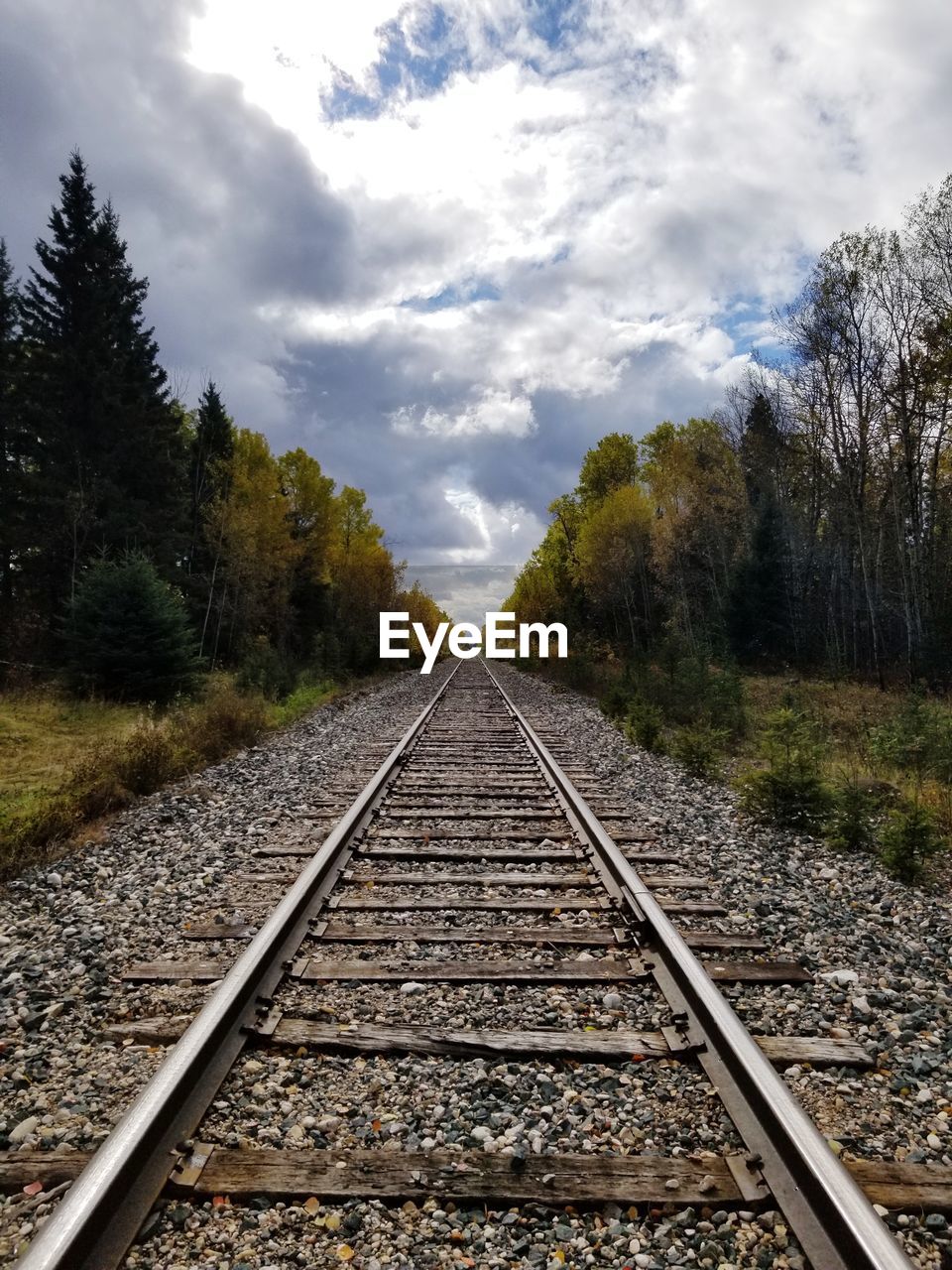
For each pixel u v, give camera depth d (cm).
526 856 581
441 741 1262
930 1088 290
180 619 1681
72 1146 253
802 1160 220
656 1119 266
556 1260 206
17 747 1153
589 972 381
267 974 368
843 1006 357
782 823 705
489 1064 303
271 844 634
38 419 2655
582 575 3706
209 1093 269
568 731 1414
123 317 3147
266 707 1598
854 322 2491
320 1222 218
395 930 438
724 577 3366
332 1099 278
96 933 450
